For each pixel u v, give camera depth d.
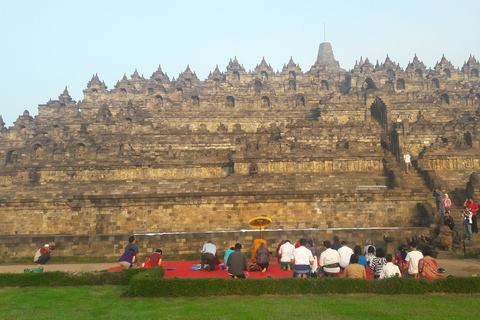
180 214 42.38
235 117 74.19
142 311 14.80
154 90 92.88
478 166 50.09
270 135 61.62
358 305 15.13
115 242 31.47
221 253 31.59
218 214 42.16
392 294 17.00
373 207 41.94
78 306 15.62
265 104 81.62
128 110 72.19
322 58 143.88
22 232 43.44
